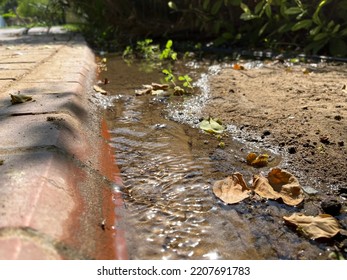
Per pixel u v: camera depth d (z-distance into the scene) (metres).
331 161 1.61
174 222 1.24
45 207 1.00
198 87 2.98
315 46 4.32
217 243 1.15
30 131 1.50
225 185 1.43
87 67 3.37
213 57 4.67
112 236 1.12
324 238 1.15
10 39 6.18
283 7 4.62
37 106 1.88
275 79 3.08
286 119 2.09
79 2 6.87
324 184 1.46
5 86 2.42
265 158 1.63
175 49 5.46
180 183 1.48
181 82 3.21
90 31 7.10
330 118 2.05
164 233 1.18
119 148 1.80
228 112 2.28
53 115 1.72
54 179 1.14
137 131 2.03
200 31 6.07
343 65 3.69
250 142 1.86
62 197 1.09
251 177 1.53
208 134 1.98
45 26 8.17
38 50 4.42
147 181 1.49
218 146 1.83
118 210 1.28
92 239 1.03
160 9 6.34
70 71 2.93
